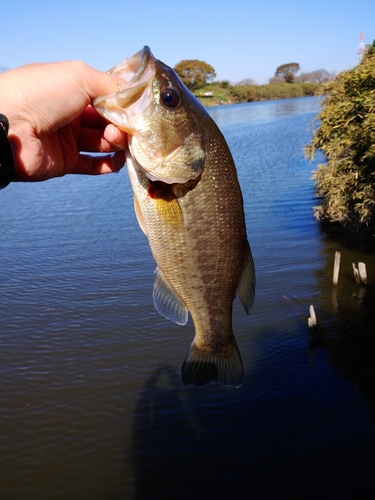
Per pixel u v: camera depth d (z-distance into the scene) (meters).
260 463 0.95
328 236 2.22
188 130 0.32
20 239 2.55
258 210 2.80
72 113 0.31
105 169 0.38
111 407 1.15
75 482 0.94
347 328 1.42
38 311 1.68
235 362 0.39
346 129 1.71
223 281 0.37
